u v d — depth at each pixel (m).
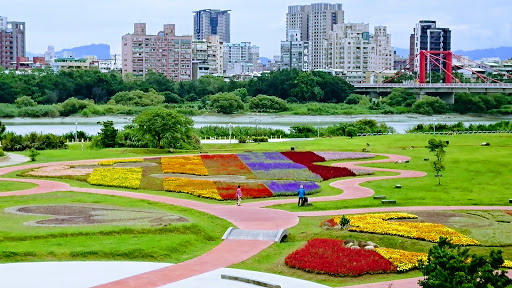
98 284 41.56
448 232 56.12
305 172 93.38
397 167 102.12
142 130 122.88
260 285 41.97
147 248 49.28
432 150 95.25
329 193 79.44
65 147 127.62
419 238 54.09
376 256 48.00
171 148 121.75
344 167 99.06
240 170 94.50
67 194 75.06
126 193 76.69
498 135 139.12
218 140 150.50
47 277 42.72
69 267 45.06
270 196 76.50
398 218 63.28
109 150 118.50
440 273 35.56
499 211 67.88
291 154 112.12
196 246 52.56
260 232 56.28
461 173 95.06
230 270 45.22
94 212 62.84
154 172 91.69
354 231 56.66
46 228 54.22
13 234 51.59
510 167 99.06
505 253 51.00
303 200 70.44
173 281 42.56
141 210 64.62
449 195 78.31
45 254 47.41
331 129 165.12
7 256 46.66
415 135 140.62
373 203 72.12
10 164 100.19
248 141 141.88
